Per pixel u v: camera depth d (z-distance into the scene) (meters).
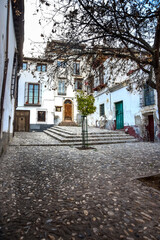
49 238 1.58
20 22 5.98
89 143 8.75
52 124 17.69
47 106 17.58
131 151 6.54
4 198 2.40
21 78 16.66
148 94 9.80
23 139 10.12
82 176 3.50
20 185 2.93
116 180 3.27
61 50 3.81
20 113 16.81
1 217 1.91
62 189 2.80
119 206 2.23
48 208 2.15
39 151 6.38
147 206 2.25
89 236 1.62
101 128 15.62
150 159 5.04
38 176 3.44
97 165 4.41
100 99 16.30
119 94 12.80
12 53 5.99
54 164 4.45
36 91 17.30
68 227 1.75
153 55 3.33
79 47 3.92
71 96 19.11
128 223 1.85
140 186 2.96
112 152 6.38
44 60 4.03
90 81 4.97
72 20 3.24
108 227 1.77
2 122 4.23
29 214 1.99
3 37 3.62
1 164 4.18
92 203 2.30
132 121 11.20
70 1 2.99
